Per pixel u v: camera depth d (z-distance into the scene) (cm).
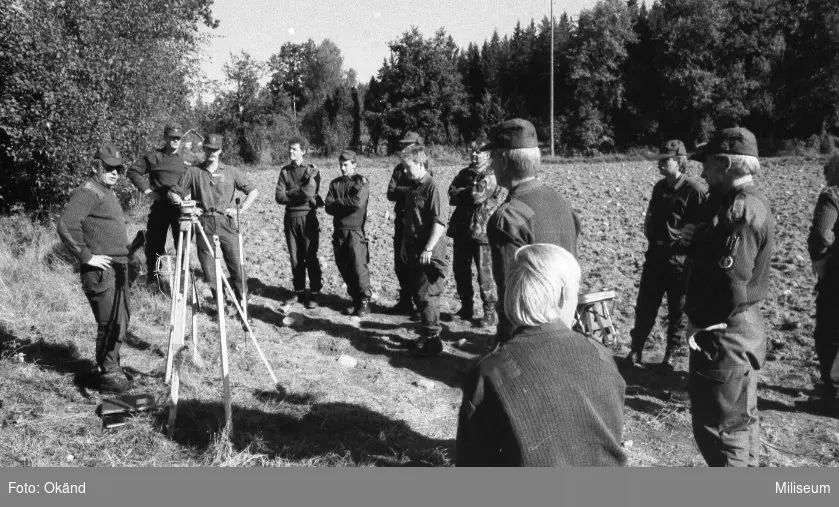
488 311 736
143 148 1335
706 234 359
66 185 1104
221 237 732
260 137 5647
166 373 521
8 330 620
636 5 6738
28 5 1089
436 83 6562
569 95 6519
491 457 217
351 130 7169
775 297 780
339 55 9038
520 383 212
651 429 496
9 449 416
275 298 847
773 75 5728
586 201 1758
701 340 359
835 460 438
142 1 1353
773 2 5769
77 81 1152
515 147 340
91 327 659
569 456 209
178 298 468
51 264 865
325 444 450
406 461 429
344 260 777
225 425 454
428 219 618
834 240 504
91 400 501
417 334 720
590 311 632
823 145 4109
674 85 5928
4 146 1075
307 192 790
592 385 214
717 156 362
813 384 562
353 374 597
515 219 327
